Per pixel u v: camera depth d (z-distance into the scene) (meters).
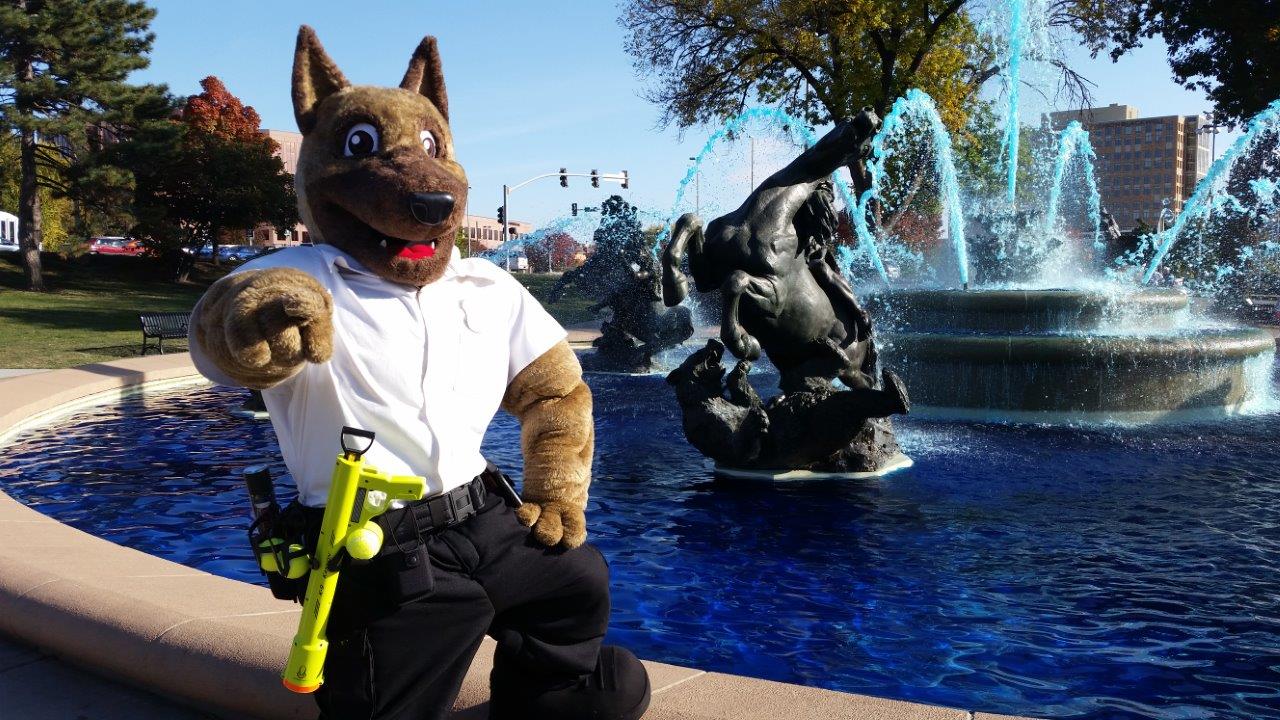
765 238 6.84
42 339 22.22
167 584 3.61
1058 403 9.46
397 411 2.12
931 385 9.86
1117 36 34.06
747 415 6.73
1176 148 117.31
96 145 39.06
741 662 3.71
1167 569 4.84
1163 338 9.60
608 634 4.00
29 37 35.41
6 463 7.94
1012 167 22.08
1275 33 30.03
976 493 6.41
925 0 29.08
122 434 9.32
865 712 2.55
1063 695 3.41
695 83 34.12
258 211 48.41
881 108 30.39
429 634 2.13
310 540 2.12
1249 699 3.37
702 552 5.17
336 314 2.12
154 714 3.02
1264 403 10.68
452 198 2.12
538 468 2.32
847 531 5.55
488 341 2.30
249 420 10.21
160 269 47.09
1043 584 4.62
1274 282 31.23
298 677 2.03
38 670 3.32
